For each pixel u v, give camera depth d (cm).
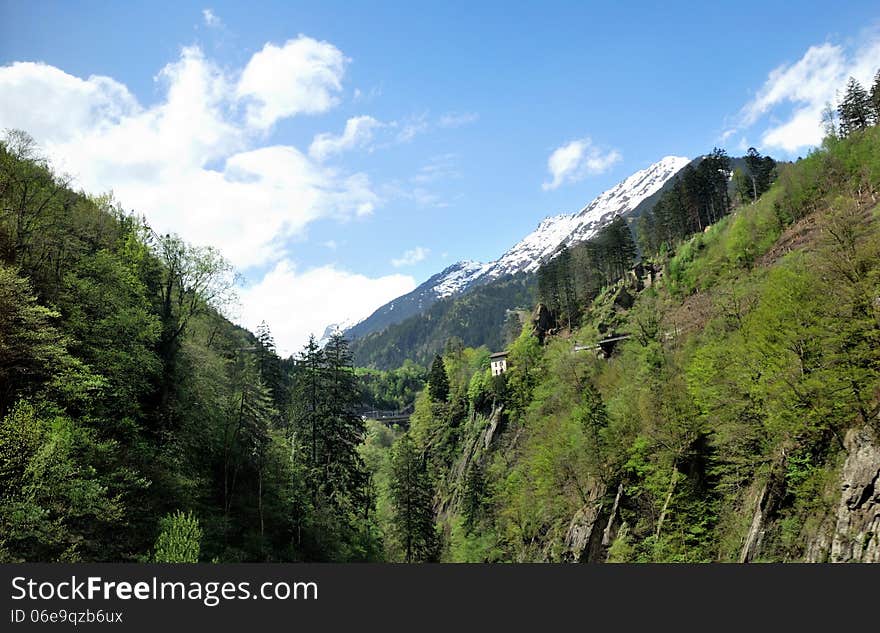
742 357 4275
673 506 4803
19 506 2456
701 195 13888
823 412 3372
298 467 5734
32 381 3259
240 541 4481
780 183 9819
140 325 4200
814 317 3569
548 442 7088
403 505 6388
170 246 5103
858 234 3753
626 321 9994
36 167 4419
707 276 9600
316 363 5912
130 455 3716
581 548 5675
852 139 9056
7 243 3722
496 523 7975
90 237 4906
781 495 3819
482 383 13025
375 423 15325
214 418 4903
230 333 7088
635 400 5922
